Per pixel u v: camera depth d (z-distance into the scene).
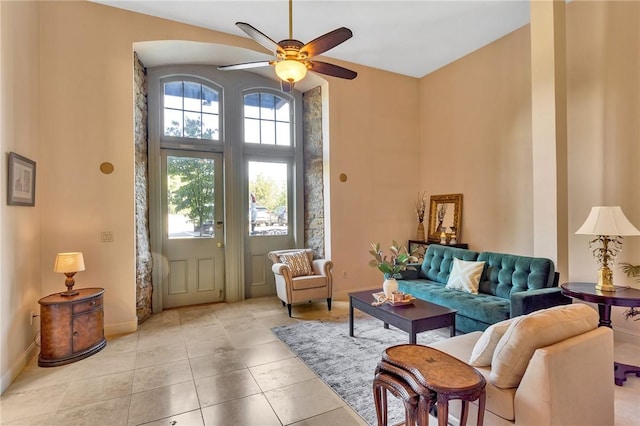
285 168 5.54
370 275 5.41
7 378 2.55
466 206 5.05
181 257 4.79
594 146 3.46
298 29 4.21
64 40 3.48
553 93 3.30
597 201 3.45
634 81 3.18
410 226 5.75
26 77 3.06
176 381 2.61
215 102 5.03
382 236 5.51
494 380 1.67
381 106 5.50
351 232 5.24
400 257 3.27
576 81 3.60
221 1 3.62
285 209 5.54
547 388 1.47
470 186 4.98
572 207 3.64
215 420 2.12
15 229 2.80
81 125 3.54
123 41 3.75
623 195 3.27
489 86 4.67
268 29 4.20
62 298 3.02
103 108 3.64
